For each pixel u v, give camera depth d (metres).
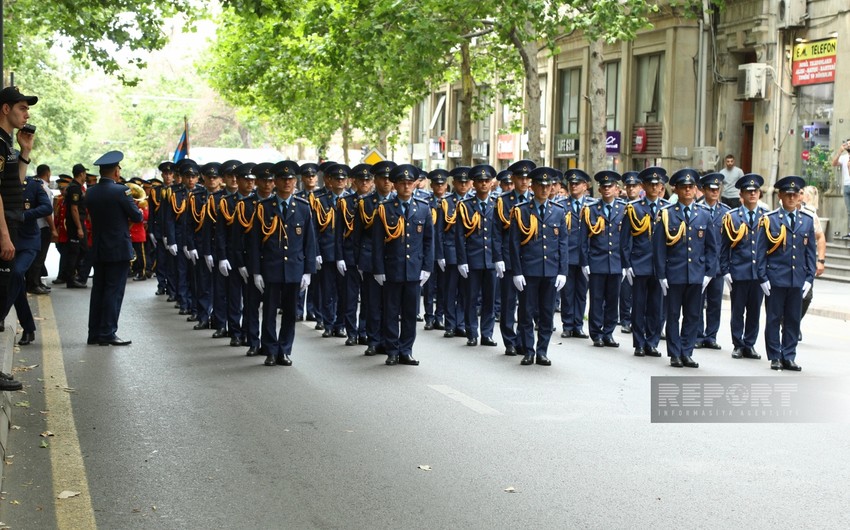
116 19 28.09
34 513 6.64
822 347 14.77
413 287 12.45
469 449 8.29
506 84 37.38
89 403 9.93
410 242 12.38
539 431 8.91
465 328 15.54
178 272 17.55
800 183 12.48
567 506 6.84
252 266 12.39
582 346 14.59
